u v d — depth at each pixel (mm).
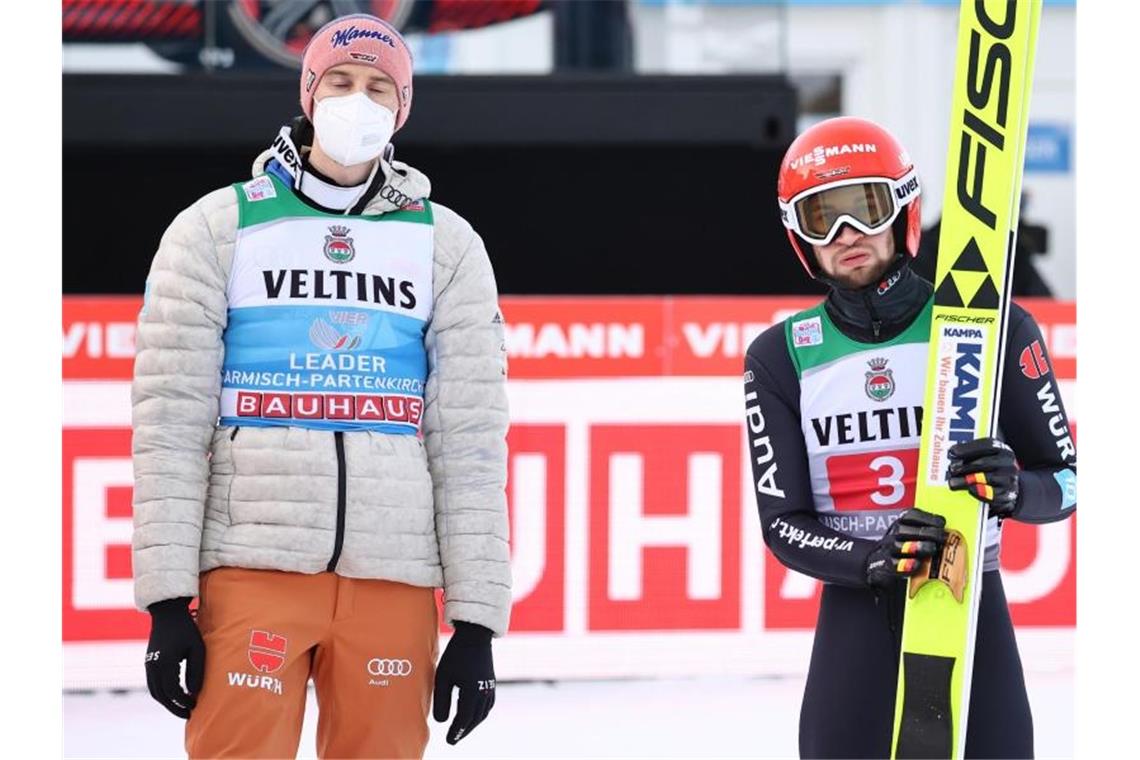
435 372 9789
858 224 9703
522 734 15133
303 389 9477
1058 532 17172
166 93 21453
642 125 21562
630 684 17016
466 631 9523
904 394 9852
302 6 21922
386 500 9398
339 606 9375
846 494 9922
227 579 9344
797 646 17125
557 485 17031
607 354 17078
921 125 32312
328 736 9586
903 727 9586
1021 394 9922
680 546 17094
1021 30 9953
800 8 32125
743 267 21719
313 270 9578
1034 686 16641
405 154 21547
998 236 9781
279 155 9734
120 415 16734
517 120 21531
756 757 14328
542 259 21641
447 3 22266
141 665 16750
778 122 21656
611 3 22375
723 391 17188
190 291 9414
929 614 9578
